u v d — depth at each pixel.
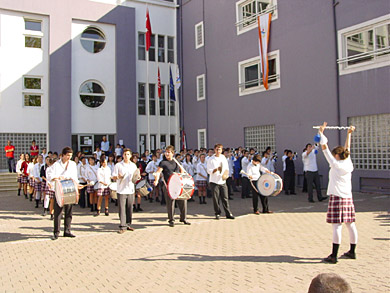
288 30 16.44
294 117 16.17
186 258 6.18
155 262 6.01
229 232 8.09
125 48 21.88
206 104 21.39
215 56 20.70
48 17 20.11
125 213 8.62
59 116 20.03
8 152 18.48
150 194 13.45
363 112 13.55
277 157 17.00
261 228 8.41
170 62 23.72
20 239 7.87
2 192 17.41
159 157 14.15
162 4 23.23
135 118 22.03
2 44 19.03
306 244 6.83
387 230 7.72
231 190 14.03
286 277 5.11
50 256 6.54
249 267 5.60
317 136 6.05
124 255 6.49
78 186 8.27
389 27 12.88
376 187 13.32
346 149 5.81
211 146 21.08
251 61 18.33
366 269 5.34
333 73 14.55
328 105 14.75
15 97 19.28
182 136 22.52
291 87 16.33
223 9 20.08
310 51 15.48
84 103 21.05
